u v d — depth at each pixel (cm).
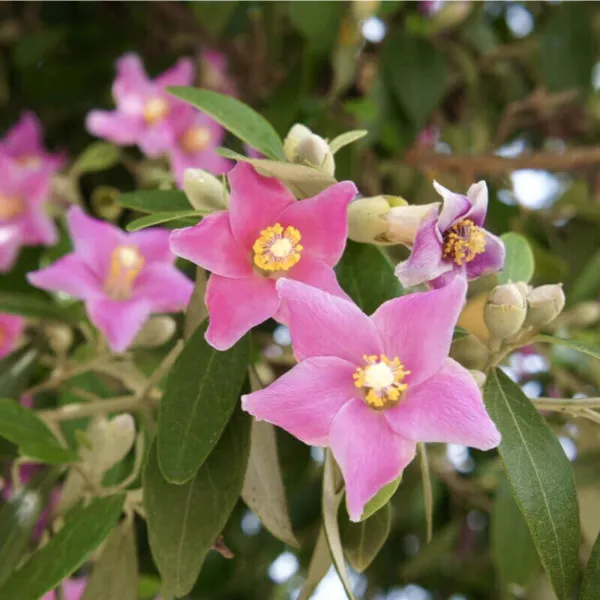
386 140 41
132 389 31
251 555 48
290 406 19
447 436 19
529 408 22
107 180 45
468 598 49
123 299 30
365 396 20
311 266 21
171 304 30
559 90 44
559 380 38
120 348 28
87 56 47
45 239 39
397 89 41
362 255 23
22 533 25
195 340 22
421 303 20
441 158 42
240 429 23
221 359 22
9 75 47
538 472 21
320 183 22
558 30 43
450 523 46
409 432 19
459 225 21
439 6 42
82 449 26
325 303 20
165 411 22
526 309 23
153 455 23
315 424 19
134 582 25
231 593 49
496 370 22
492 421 20
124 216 42
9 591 22
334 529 21
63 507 27
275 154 23
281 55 43
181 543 22
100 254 30
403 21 42
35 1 47
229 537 46
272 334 39
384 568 49
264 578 49
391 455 19
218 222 21
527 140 51
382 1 39
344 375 20
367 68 43
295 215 21
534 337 23
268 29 42
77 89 46
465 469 45
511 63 49
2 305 31
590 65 43
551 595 39
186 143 41
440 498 46
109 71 47
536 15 49
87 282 29
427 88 41
